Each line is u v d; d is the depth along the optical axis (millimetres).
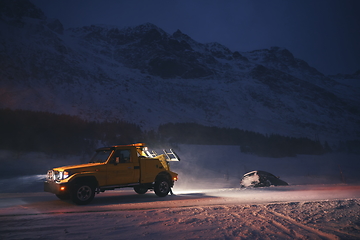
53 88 170750
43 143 76938
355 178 67188
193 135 130875
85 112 154000
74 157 75750
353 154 136500
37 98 152500
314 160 111812
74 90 176625
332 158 120812
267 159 106688
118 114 162250
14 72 168125
